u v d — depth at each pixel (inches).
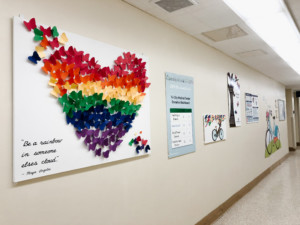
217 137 126.3
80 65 58.6
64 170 55.0
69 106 55.7
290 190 161.9
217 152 126.7
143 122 78.5
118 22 72.1
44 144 51.4
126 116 71.0
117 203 68.8
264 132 208.7
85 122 59.2
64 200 55.6
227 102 140.9
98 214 63.2
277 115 255.8
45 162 51.5
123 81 70.3
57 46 54.3
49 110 52.6
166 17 88.0
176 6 79.4
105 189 65.6
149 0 74.7
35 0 51.8
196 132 109.0
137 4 77.2
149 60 83.4
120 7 73.1
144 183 78.7
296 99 390.0
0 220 44.7
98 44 64.7
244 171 159.9
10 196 46.3
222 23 94.9
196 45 112.4
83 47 60.7
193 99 107.0
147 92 80.8
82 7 61.7
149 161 81.3
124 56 72.1
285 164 251.4
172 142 92.3
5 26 46.8
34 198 50.1
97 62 64.1
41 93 51.3
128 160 73.4
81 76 58.8
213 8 81.8
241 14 88.0
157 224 82.9
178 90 97.4
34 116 50.0
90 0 63.9
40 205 51.0
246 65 174.6
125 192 71.6
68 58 56.3
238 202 143.1
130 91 72.8
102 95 62.8
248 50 134.7
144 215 77.8
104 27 67.4
